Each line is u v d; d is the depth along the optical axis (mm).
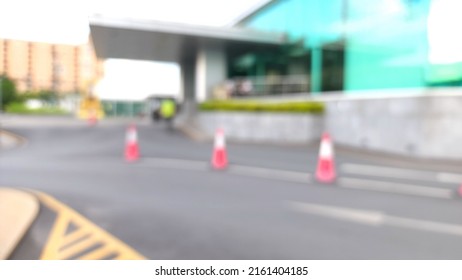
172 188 6305
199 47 19062
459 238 3994
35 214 4484
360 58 14070
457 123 9883
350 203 5453
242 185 6645
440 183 7043
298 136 13898
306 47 17391
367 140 12180
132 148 9797
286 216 4727
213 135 16078
